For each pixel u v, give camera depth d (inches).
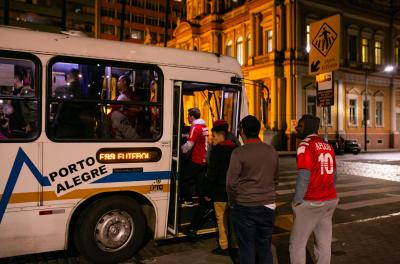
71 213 209.6
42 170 202.7
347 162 904.9
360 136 1465.3
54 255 235.8
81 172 211.9
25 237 199.9
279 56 1316.4
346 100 1428.4
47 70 204.8
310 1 1321.4
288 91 1298.0
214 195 230.4
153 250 245.0
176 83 243.6
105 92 220.7
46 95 203.8
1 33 197.8
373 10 1486.2
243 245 170.1
